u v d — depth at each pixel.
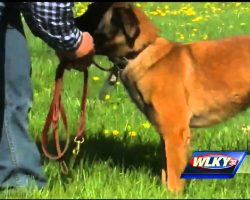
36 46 10.48
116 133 6.09
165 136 4.73
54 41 4.20
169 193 4.57
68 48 4.24
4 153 4.46
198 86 4.86
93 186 4.56
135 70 4.78
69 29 4.16
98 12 4.75
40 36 4.30
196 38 11.68
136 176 4.93
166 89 4.71
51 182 4.71
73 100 7.28
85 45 4.30
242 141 5.89
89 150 5.62
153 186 4.66
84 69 4.54
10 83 4.40
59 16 4.09
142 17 4.82
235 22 13.66
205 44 5.01
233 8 16.45
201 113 4.95
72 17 4.17
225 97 4.95
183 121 4.74
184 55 4.88
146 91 4.76
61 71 4.49
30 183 4.52
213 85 4.90
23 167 4.50
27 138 4.53
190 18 14.43
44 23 4.12
